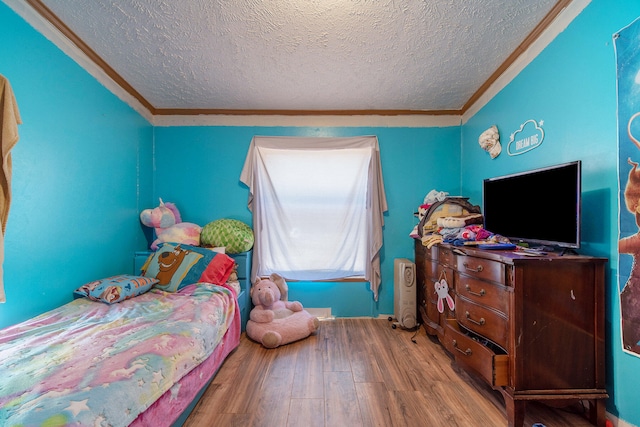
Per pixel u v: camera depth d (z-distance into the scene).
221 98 2.53
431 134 2.83
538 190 1.53
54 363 1.05
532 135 1.78
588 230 1.38
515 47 1.81
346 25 1.58
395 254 2.82
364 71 2.08
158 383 1.07
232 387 1.62
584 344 1.27
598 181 1.32
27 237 1.50
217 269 2.18
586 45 1.38
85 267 1.91
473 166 2.58
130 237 2.43
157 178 2.79
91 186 1.96
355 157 2.80
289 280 2.78
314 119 2.82
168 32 1.65
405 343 2.21
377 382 1.68
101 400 0.86
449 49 1.82
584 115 1.39
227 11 1.47
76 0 1.42
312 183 2.81
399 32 1.64
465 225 2.05
